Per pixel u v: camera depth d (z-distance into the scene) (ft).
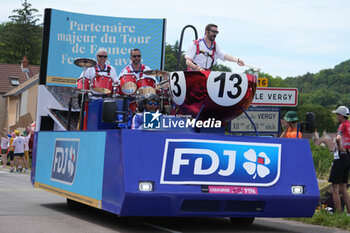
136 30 63.31
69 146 27.68
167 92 26.66
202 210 22.38
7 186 47.91
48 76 59.31
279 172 23.53
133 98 27.27
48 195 40.06
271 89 35.63
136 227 24.49
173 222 27.17
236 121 34.09
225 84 23.58
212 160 22.35
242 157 22.88
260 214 23.40
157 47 63.41
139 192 21.08
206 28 28.50
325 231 25.50
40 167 32.55
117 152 21.90
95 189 23.86
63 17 59.93
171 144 21.90
